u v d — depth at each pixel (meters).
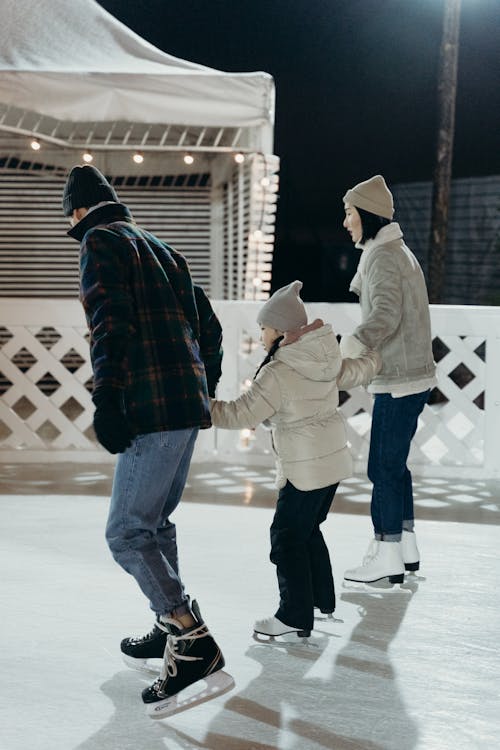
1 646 3.51
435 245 14.73
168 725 2.91
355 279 4.40
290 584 3.56
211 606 3.94
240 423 3.43
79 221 3.13
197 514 5.48
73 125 9.74
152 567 3.02
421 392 4.23
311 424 3.51
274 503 5.77
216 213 10.34
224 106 7.67
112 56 8.54
